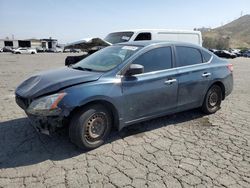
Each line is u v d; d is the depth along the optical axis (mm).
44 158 3510
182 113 5586
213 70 5285
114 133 4395
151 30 9883
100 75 3795
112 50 4676
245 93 8000
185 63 4855
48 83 3643
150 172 3213
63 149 3775
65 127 3643
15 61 23188
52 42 67000
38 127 3566
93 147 3766
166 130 4602
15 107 5797
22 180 2994
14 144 3900
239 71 15422
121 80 3881
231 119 5293
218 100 5652
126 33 9953
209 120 5199
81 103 3441
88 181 3000
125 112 3973
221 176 3154
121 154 3672
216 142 4137
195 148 3904
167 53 4586
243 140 4234
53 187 2873
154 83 4238
